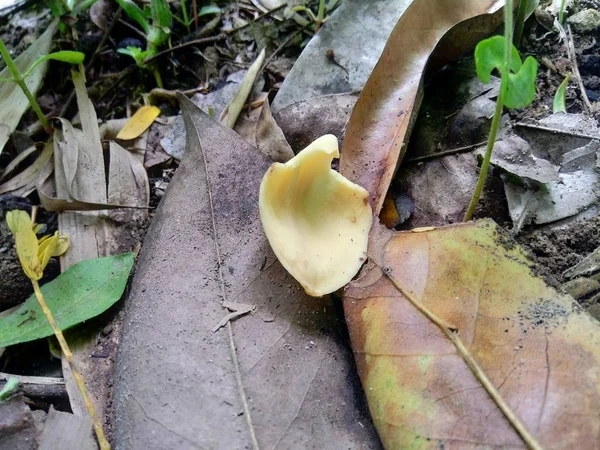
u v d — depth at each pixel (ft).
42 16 0.64
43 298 0.39
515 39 0.51
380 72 0.44
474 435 0.29
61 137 0.54
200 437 0.32
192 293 0.37
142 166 0.52
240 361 0.35
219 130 0.44
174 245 0.40
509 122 0.47
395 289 0.35
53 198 0.48
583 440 0.28
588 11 0.53
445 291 0.34
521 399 0.29
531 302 0.33
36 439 0.35
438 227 0.37
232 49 0.60
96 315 0.41
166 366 0.35
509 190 0.44
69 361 0.36
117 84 0.60
